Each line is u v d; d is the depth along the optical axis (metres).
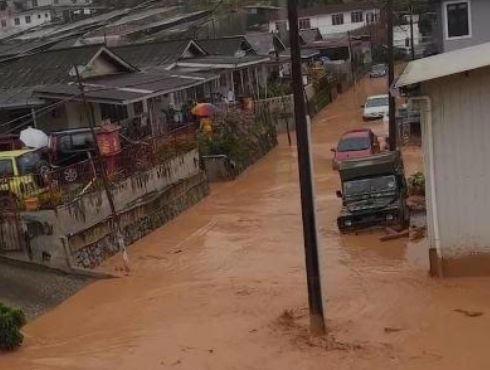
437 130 14.62
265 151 35.81
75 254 18.52
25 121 27.94
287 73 56.16
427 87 14.51
